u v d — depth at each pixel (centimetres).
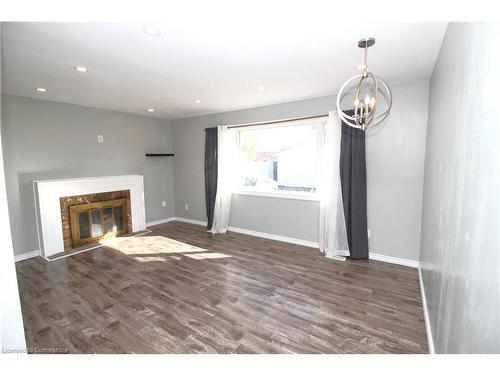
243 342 183
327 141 350
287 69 247
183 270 307
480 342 82
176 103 394
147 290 259
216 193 472
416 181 304
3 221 127
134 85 297
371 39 184
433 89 243
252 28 170
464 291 102
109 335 191
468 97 107
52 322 206
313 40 187
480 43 92
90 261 335
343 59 223
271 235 437
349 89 315
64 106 386
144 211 491
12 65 231
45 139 366
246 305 232
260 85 299
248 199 460
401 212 317
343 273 298
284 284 272
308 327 201
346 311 222
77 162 405
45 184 348
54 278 286
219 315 216
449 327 127
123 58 218
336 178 345
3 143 326
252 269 310
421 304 233
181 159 550
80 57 215
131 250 377
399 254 323
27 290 259
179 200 565
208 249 383
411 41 188
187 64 233
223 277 288
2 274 128
